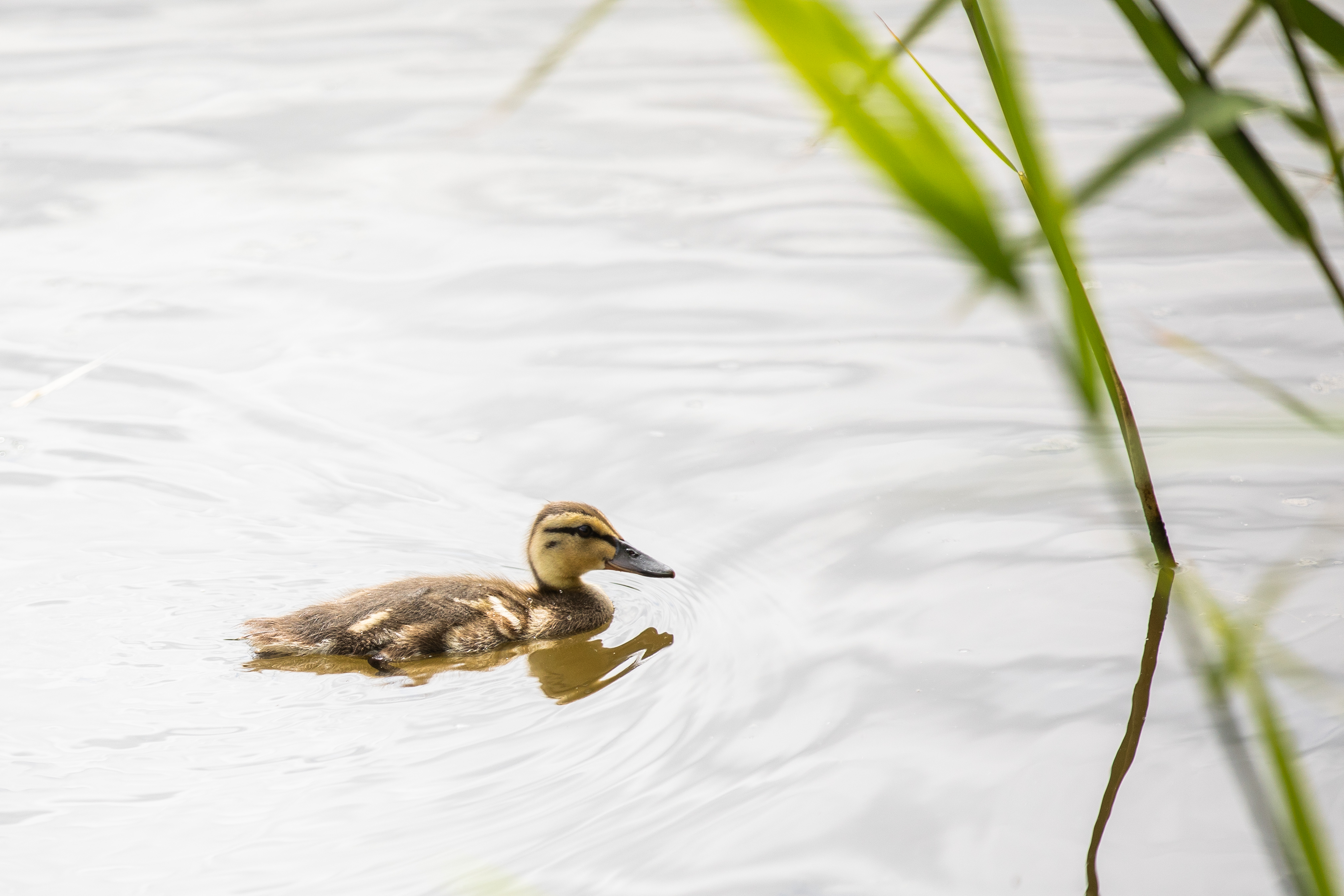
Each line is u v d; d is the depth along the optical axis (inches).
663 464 529.7
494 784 351.9
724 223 734.5
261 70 944.3
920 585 444.5
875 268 684.7
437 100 887.7
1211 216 729.6
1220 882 302.5
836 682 396.5
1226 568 435.5
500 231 726.5
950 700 382.6
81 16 1064.2
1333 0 829.8
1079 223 724.0
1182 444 485.7
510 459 537.6
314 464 533.6
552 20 1038.4
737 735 373.4
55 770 354.6
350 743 372.5
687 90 908.6
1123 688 380.8
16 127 845.2
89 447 540.1
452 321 640.4
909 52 180.5
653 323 635.5
